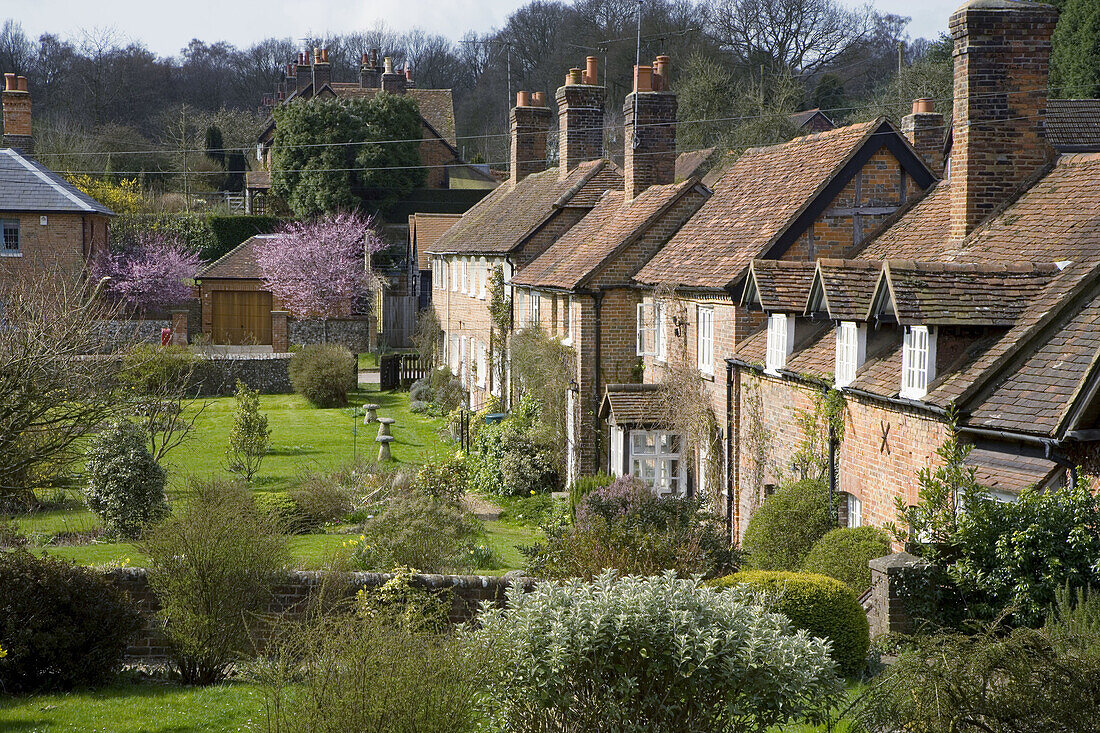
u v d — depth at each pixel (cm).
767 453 1850
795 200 2038
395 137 6519
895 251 1758
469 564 1683
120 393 1789
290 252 5269
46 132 7112
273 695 763
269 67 10194
